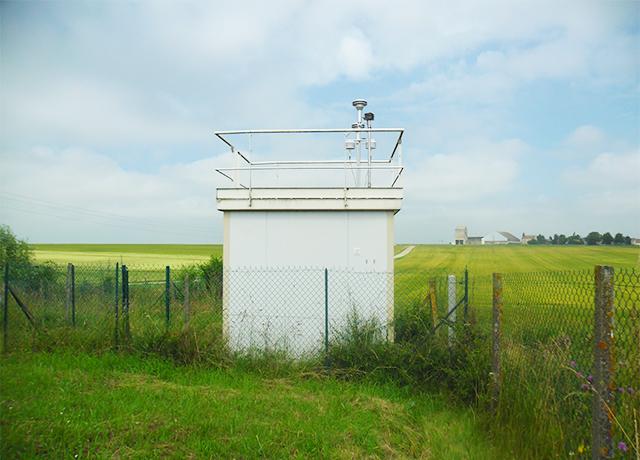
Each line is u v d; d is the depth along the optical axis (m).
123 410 6.64
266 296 10.18
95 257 55.16
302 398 7.41
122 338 9.68
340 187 10.09
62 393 7.30
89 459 5.38
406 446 5.92
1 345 9.91
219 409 6.77
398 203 10.02
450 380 7.70
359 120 12.60
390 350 8.51
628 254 55.78
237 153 10.63
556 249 65.62
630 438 4.36
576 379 5.32
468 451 5.73
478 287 16.22
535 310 7.00
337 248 10.12
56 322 10.74
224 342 9.33
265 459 5.50
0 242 18.86
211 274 16.94
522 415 5.72
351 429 6.21
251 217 10.31
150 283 15.02
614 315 4.43
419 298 10.59
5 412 6.46
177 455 5.48
